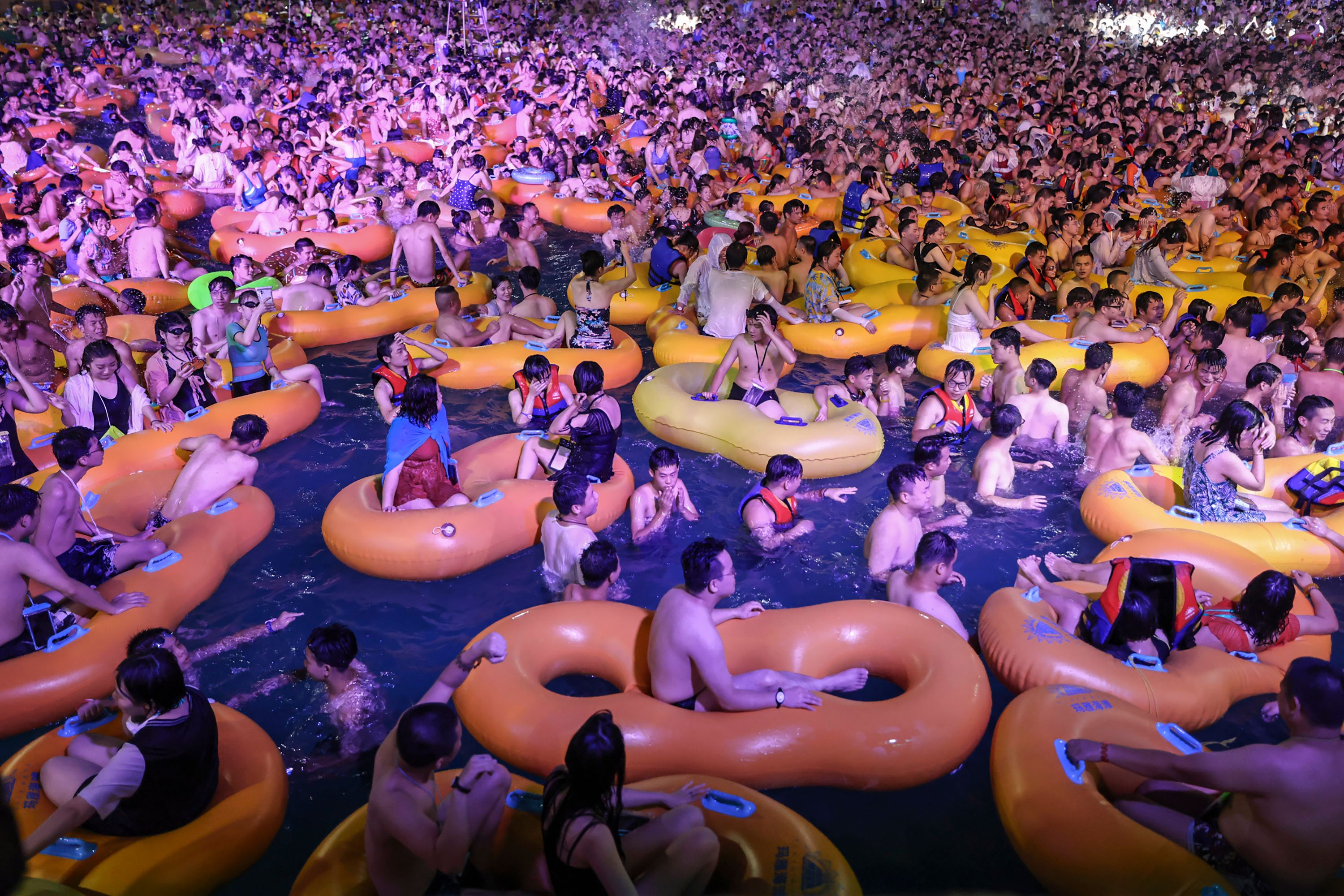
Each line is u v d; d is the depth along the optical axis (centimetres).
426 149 1691
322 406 798
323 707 459
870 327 910
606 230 1355
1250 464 584
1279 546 557
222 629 520
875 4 3397
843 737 406
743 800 365
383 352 719
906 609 480
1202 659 456
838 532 616
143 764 342
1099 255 1055
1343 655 500
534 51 2766
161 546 536
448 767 421
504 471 669
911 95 2117
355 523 567
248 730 418
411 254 1043
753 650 461
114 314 930
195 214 1363
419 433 592
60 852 343
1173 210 1298
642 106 1934
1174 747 390
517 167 1494
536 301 928
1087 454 672
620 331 914
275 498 657
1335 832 313
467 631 523
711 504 652
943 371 830
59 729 404
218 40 2491
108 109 1945
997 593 505
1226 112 1986
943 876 374
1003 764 396
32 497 456
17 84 1994
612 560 494
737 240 1075
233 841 364
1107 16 3116
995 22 3183
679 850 325
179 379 707
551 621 469
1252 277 965
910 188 1410
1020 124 1744
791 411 757
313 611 538
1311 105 1892
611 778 296
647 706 418
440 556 557
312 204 1275
